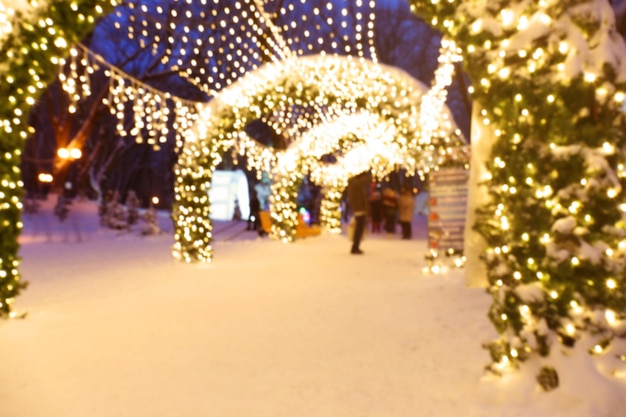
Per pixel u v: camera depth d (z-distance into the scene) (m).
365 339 5.84
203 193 12.98
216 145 12.93
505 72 4.19
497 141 4.35
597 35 3.99
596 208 3.87
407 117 11.73
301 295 8.45
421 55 39.31
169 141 44.25
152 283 10.11
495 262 4.30
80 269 12.59
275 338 5.99
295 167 18.62
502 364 4.22
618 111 3.92
